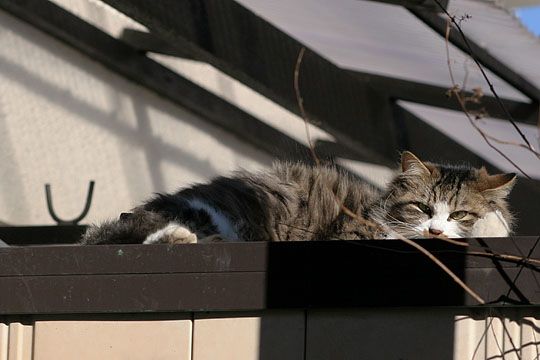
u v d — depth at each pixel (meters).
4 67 7.93
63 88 8.13
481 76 7.02
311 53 7.09
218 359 3.87
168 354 3.88
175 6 6.58
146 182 8.47
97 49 8.09
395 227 6.00
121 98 8.34
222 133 8.70
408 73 7.21
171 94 8.44
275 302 3.84
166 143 8.52
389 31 6.96
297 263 3.85
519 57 6.98
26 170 8.05
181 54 7.99
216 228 5.70
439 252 3.83
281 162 6.80
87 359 3.89
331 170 6.46
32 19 7.91
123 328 3.91
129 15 6.58
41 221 8.10
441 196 6.03
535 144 7.57
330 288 3.84
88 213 8.24
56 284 3.86
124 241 5.04
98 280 3.86
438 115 7.61
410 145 7.62
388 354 3.86
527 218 7.62
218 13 6.73
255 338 3.87
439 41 6.86
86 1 7.97
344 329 3.87
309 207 6.02
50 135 8.12
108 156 8.30
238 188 5.98
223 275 3.85
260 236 5.87
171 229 5.05
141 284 3.85
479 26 7.06
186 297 3.84
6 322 3.93
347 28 7.07
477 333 3.85
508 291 3.80
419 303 3.81
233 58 6.74
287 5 6.92
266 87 6.90
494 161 7.83
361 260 3.84
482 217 6.04
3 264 3.87
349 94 7.32
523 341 3.83
